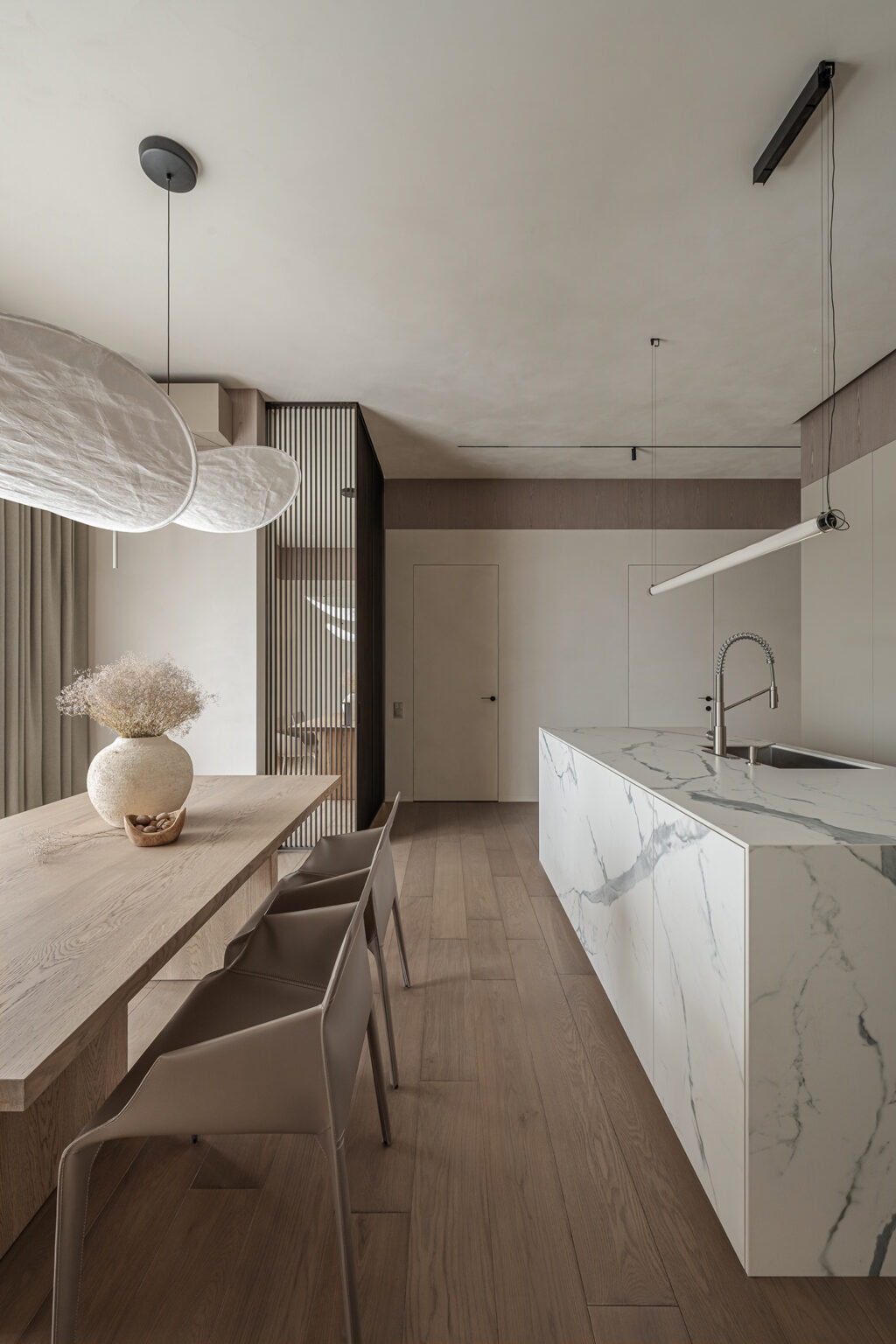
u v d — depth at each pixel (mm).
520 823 5496
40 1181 1587
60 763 4293
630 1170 1718
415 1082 2080
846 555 4422
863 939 1373
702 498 6484
